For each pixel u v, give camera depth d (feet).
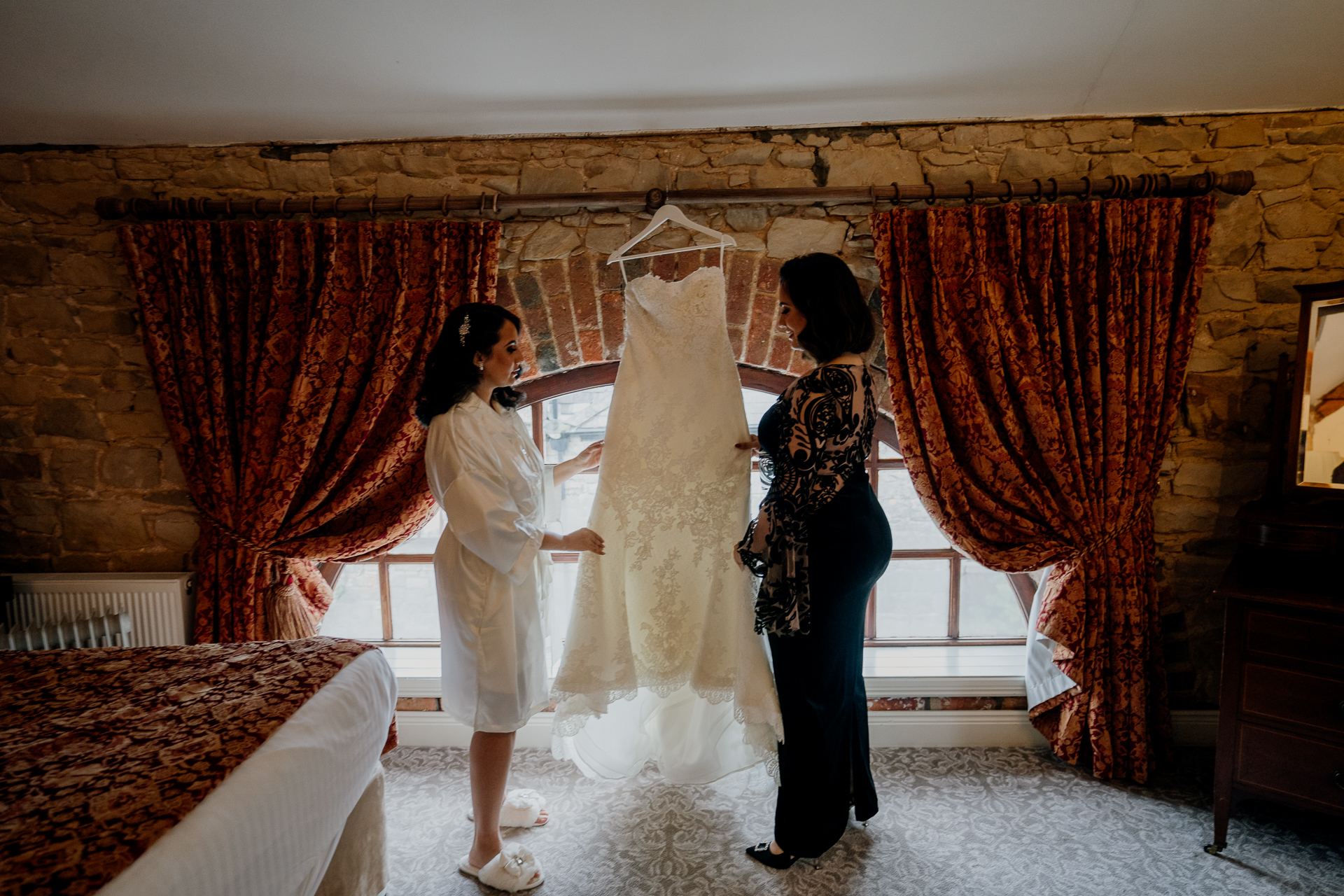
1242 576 6.95
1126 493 7.85
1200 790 7.86
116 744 4.33
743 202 8.15
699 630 6.97
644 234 6.89
